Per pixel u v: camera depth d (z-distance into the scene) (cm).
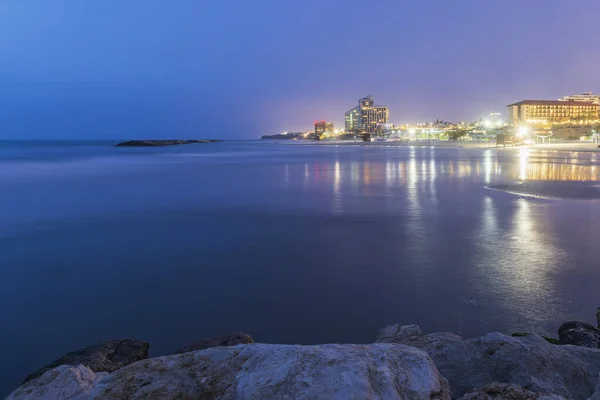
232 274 1033
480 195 2195
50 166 5184
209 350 313
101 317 814
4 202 2244
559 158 5328
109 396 265
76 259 1180
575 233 1320
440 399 244
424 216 1669
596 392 276
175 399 262
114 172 4231
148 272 1062
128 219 1742
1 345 716
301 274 1019
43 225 1636
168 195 2470
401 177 3253
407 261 1086
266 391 230
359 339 704
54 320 805
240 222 1647
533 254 1106
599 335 578
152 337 735
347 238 1349
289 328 748
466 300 829
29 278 1028
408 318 766
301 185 2886
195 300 882
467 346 427
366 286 927
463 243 1238
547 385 360
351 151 9444
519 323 727
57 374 378
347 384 226
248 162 5728
